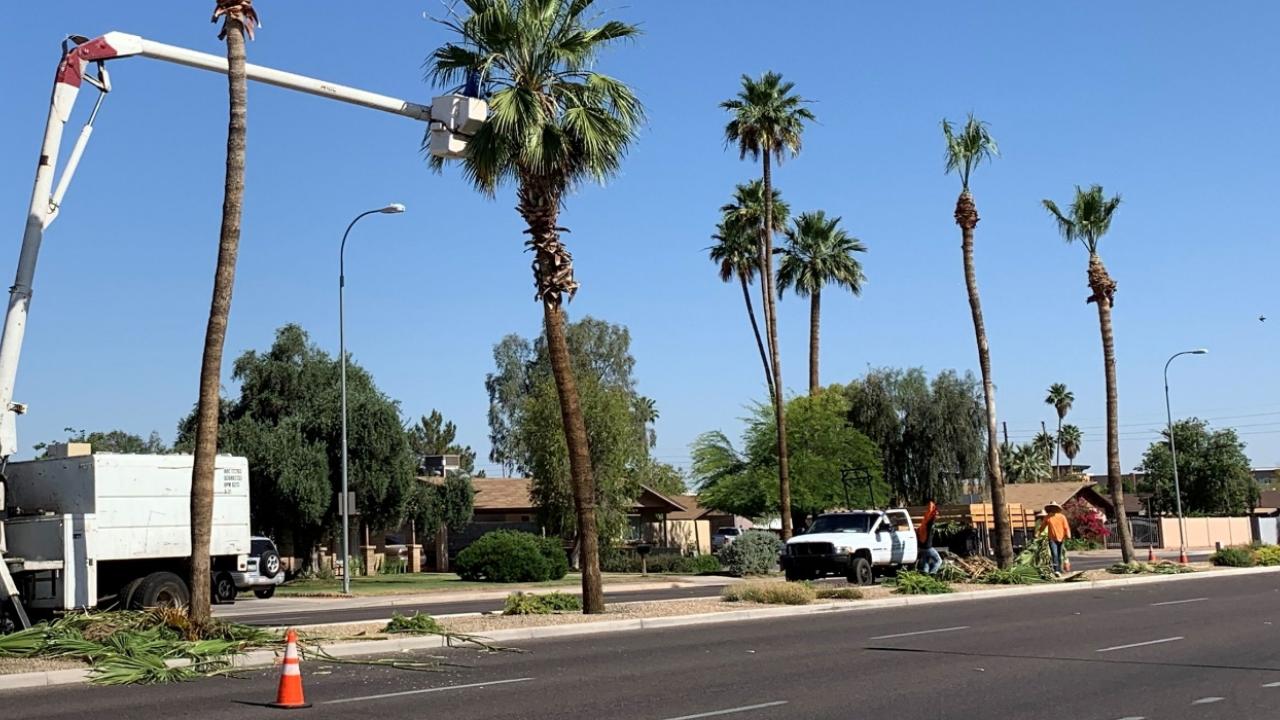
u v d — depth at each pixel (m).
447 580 46.56
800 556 34.03
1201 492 96.81
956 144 37.25
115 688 14.63
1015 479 106.00
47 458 22.31
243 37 18.27
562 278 23.16
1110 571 39.38
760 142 50.94
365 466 47.28
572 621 22.12
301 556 48.97
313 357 49.97
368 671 16.12
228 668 16.41
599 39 22.61
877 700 13.00
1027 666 15.79
